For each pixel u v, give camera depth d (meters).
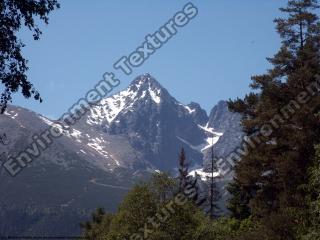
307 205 58.06
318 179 47.75
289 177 65.31
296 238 54.22
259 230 59.66
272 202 71.62
